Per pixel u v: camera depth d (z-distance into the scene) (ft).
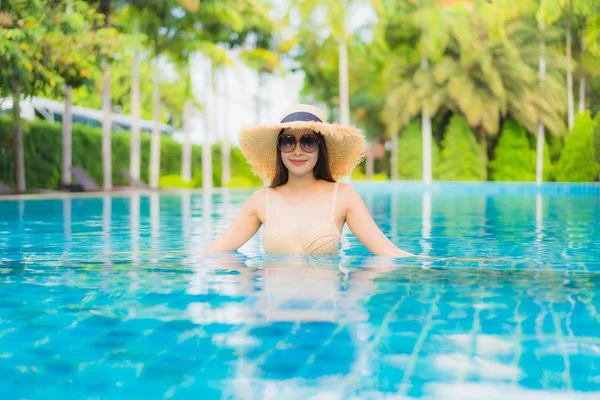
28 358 6.44
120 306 8.61
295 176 14.17
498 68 119.14
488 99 118.21
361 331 7.26
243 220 14.38
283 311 8.25
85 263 12.60
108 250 15.26
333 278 10.67
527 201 49.83
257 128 14.03
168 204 45.16
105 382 5.73
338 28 105.91
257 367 6.08
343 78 109.60
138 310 8.38
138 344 6.85
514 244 17.57
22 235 20.08
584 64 122.72
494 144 128.36
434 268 11.85
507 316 7.96
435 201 50.49
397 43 119.96
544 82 118.83
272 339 6.97
